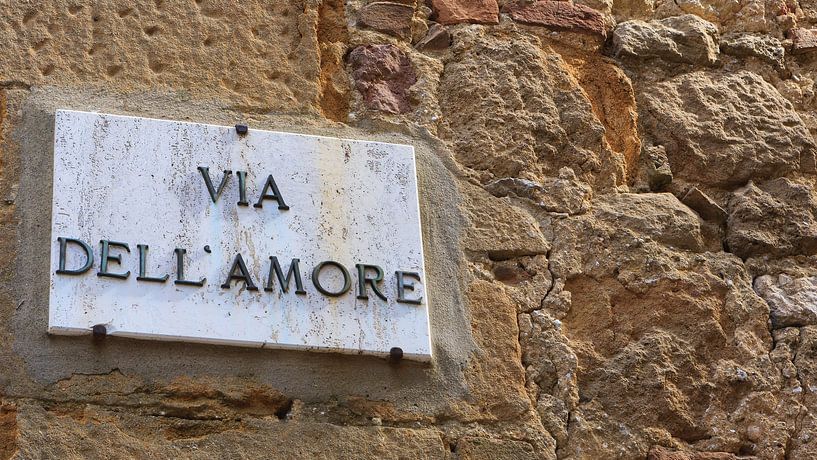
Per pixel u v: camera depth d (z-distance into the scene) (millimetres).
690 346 4746
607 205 5004
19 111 4586
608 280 4816
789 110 5477
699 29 5551
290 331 4324
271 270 4402
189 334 4238
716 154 5254
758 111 5422
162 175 4477
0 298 4219
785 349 4816
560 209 4934
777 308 4914
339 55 5082
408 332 4441
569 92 5195
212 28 4941
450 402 4426
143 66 4797
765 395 4707
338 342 4359
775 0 5809
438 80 5117
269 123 4797
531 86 5160
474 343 4562
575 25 5391
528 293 4730
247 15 5012
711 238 5082
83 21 4820
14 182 4434
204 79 4836
